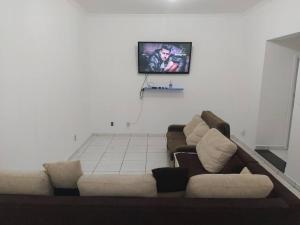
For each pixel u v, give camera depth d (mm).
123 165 4020
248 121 4941
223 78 5477
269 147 4648
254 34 4676
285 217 1559
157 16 5242
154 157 4383
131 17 5254
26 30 2746
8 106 2422
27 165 2811
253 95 4707
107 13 5223
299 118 3283
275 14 3885
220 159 2658
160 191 1795
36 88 3006
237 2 4367
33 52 2914
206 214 1546
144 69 5422
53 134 3551
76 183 1829
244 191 1688
